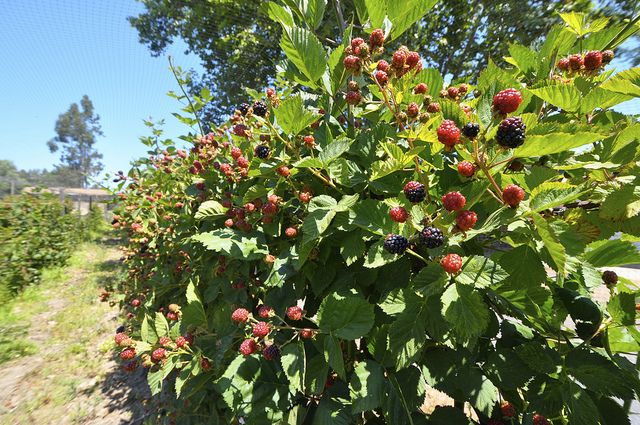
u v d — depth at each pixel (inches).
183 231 94.2
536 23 254.1
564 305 41.5
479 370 38.7
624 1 140.4
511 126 29.4
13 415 117.7
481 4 282.2
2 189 446.6
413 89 52.0
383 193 49.0
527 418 37.7
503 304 39.9
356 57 43.8
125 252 177.0
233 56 352.5
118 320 191.6
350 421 42.9
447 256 32.4
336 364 40.9
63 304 221.3
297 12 60.7
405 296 37.1
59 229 324.8
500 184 37.8
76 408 120.0
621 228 35.6
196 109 109.4
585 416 32.4
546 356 35.6
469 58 318.7
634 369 33.8
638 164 34.5
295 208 60.4
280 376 50.1
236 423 72.6
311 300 57.1
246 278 71.2
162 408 108.7
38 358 155.0
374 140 48.9
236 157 63.1
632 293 34.5
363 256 47.5
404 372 40.7
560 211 40.5
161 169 140.9
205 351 60.0
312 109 59.6
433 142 38.3
